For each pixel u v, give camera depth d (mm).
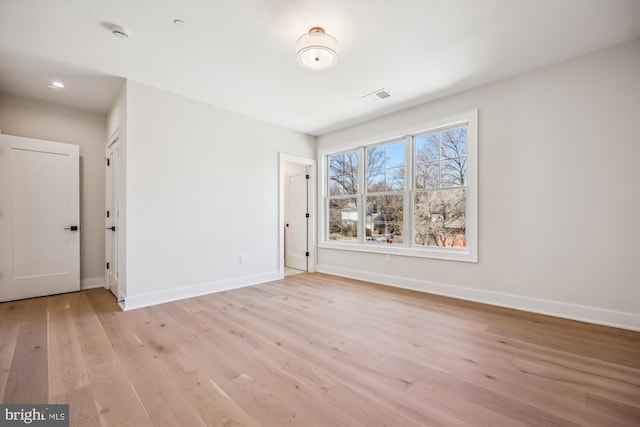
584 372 1828
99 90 3375
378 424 1385
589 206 2660
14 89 3330
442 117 3604
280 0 1959
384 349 2164
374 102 3727
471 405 1521
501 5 2021
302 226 5438
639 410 1473
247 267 4188
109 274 3871
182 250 3520
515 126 3057
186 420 1408
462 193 3572
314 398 1582
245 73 2980
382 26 2244
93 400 1551
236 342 2275
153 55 2648
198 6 2020
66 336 2363
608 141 2568
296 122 4523
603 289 2598
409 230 4043
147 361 1969
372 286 4129
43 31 2281
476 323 2664
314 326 2611
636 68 2447
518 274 3055
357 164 4762
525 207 3002
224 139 3943
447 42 2459
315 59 2354
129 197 3113
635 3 1986
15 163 3340
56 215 3617
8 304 3213
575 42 2469
